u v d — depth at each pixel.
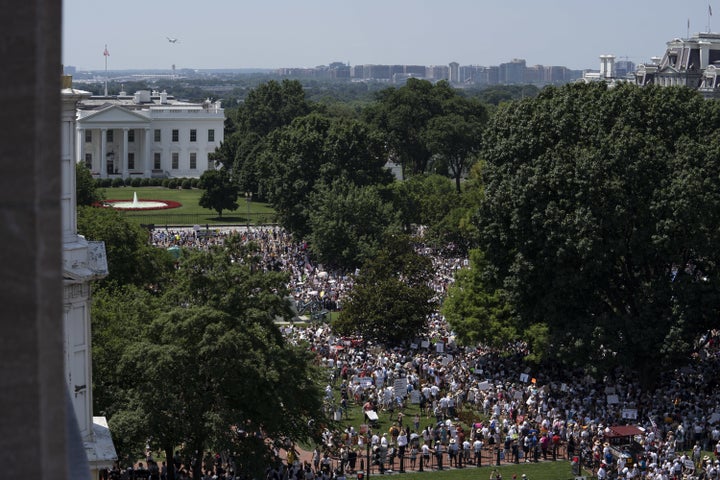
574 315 93.62
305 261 157.75
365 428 80.12
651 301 89.94
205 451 67.12
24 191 7.09
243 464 61.97
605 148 92.25
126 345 63.25
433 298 126.56
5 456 7.10
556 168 92.38
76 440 9.43
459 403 88.62
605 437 77.88
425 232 176.50
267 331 66.88
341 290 134.00
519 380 95.75
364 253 149.12
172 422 60.91
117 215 102.88
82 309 43.81
